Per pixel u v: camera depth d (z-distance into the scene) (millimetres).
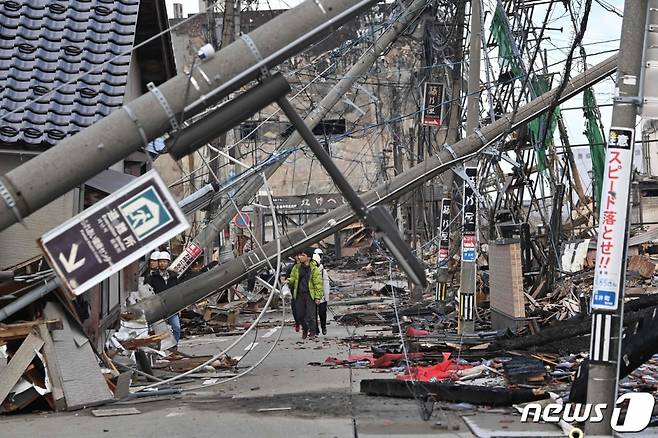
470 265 23594
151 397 14344
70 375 13234
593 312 10062
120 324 18328
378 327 27734
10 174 9164
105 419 12156
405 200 44156
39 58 16484
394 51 42625
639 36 10062
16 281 13258
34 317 13656
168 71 23328
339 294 44250
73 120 15086
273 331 27578
